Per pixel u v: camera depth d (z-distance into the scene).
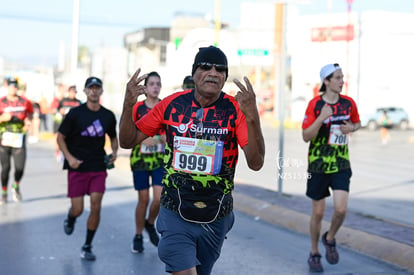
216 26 28.73
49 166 15.88
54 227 8.49
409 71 44.69
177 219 3.93
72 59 18.17
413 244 6.91
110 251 7.23
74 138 6.88
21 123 10.33
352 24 43.72
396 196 11.52
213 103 3.89
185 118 3.90
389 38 43.97
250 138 3.67
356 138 31.97
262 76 54.50
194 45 8.77
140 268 6.50
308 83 45.44
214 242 3.98
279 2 10.67
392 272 6.37
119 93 59.00
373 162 18.94
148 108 6.86
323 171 6.28
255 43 41.59
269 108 51.62
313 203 6.43
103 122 6.89
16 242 7.59
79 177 6.91
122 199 10.93
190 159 3.88
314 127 6.07
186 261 3.85
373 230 7.74
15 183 10.62
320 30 44.81
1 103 10.20
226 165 3.90
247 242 7.73
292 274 6.31
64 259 6.83
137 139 4.07
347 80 41.22
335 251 6.45
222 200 3.92
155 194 7.09
